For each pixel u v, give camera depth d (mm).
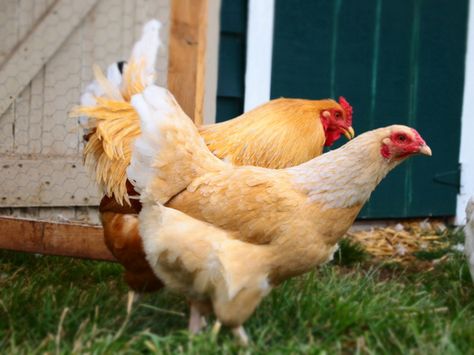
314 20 3172
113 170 2238
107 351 1965
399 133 2031
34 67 2834
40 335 2092
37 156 2857
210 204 2021
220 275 2002
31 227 2539
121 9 2908
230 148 2389
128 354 1980
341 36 3215
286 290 2273
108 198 2256
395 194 3367
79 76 2883
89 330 2078
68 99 2873
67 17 2855
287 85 3154
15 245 2547
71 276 2539
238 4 3086
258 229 2006
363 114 3277
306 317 2178
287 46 3141
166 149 2021
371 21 3254
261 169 2059
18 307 2203
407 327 2119
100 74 2318
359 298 2271
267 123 2434
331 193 2018
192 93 2527
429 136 3395
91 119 2281
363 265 2904
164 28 2930
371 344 2070
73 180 2893
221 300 2020
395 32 3297
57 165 2877
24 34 2824
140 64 2311
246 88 3102
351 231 3336
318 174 2025
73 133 2885
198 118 2541
